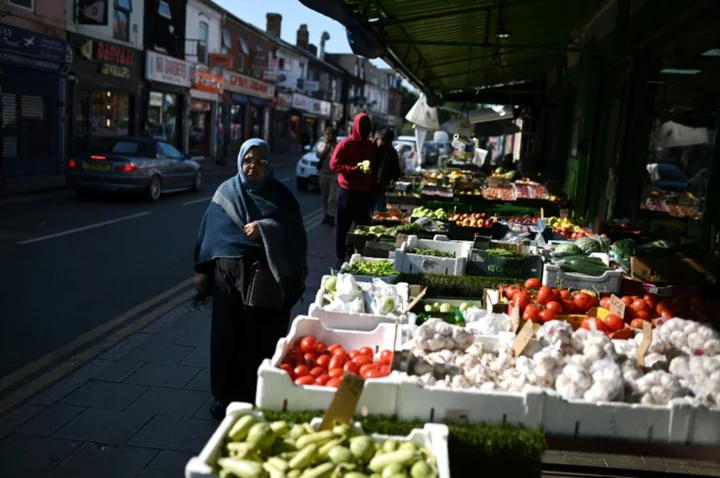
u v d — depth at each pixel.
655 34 7.81
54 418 4.67
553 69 16.91
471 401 2.84
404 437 2.63
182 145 31.08
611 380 2.96
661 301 4.66
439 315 4.39
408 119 20.17
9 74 18.75
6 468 3.98
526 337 3.32
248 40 38.78
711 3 6.08
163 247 10.78
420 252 6.20
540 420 2.84
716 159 6.17
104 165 15.80
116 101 25.33
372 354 3.57
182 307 7.48
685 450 2.85
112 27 24.36
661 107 7.87
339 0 4.98
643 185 8.48
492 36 10.45
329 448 2.47
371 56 7.25
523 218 9.23
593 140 11.25
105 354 5.95
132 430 4.54
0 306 7.18
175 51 29.31
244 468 2.33
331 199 13.84
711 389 3.06
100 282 8.41
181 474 4.02
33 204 14.96
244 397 4.72
